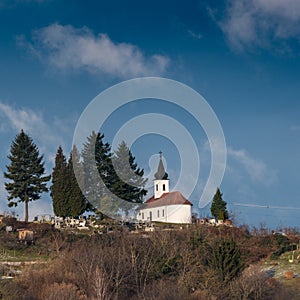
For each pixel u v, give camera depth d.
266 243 87.62
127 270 63.47
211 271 62.44
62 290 54.59
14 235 81.31
